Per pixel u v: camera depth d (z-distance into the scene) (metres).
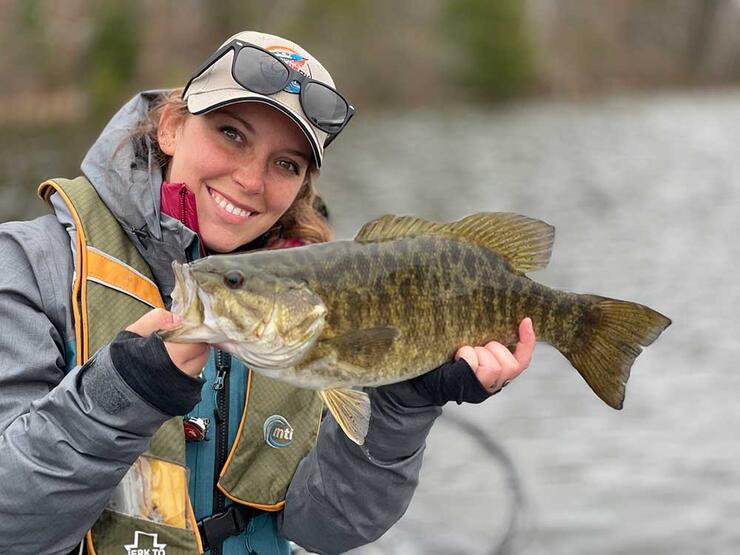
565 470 7.13
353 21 51.44
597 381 2.63
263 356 2.29
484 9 56.44
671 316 12.32
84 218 2.52
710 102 59.66
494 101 57.75
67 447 2.11
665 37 70.56
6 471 2.11
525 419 8.25
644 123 46.69
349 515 2.62
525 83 58.94
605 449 7.59
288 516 2.70
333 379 2.35
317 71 2.75
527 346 2.48
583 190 26.34
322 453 2.62
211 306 2.21
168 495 2.44
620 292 13.68
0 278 2.38
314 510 2.64
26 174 22.53
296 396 2.73
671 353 10.63
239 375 2.69
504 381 2.46
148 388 2.09
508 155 34.53
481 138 39.97
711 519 6.44
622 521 6.33
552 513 6.36
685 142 39.22
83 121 37.19
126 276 2.50
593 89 64.62
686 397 9.04
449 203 23.31
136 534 2.41
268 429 2.67
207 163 2.60
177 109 2.70
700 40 70.69
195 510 2.60
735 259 16.34
